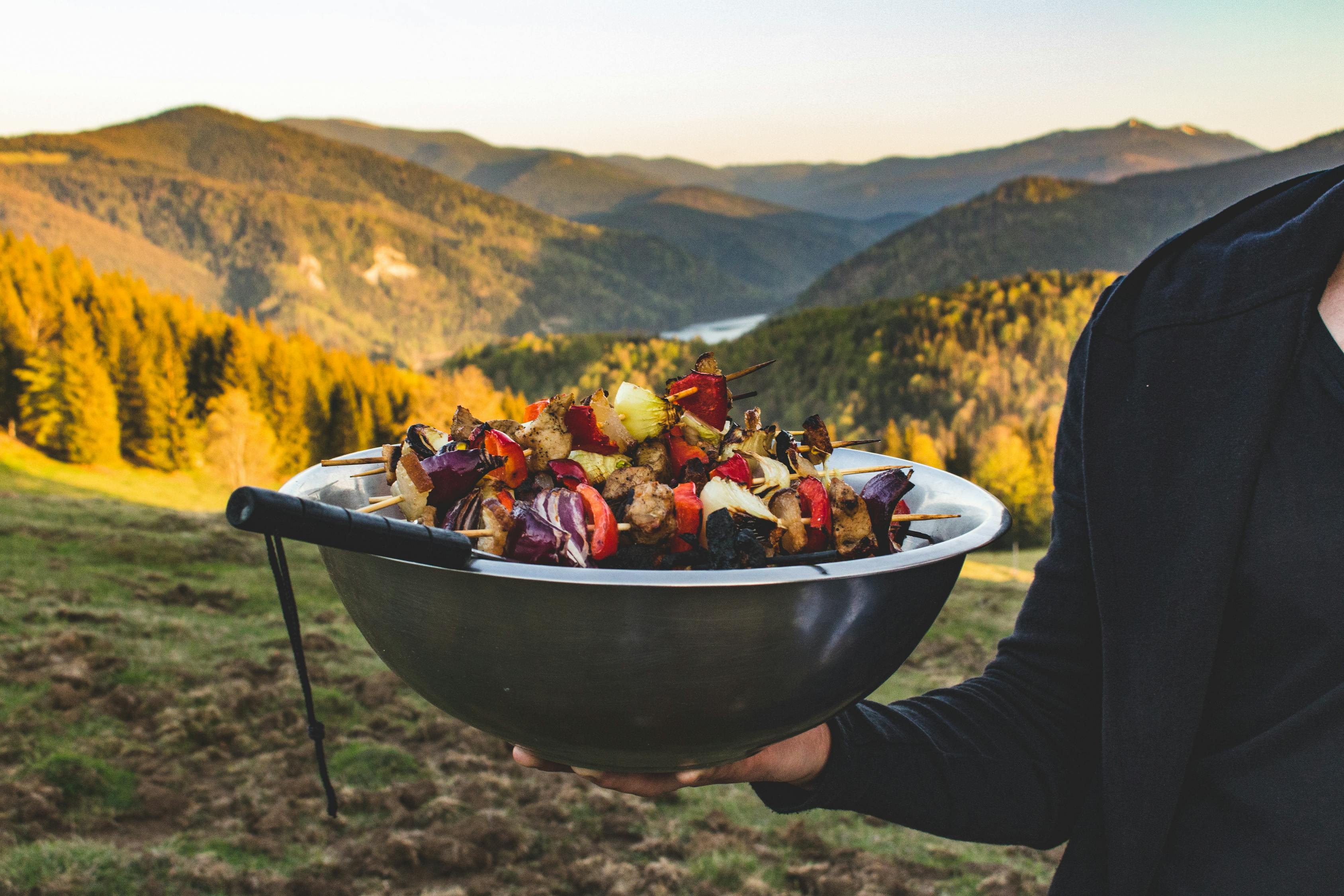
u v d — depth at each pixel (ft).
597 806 38.40
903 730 3.63
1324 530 2.68
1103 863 3.24
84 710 38.99
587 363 501.56
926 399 434.30
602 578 2.40
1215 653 2.91
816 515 3.29
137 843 30.50
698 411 3.99
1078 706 3.58
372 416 247.09
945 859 37.50
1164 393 3.03
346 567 2.92
